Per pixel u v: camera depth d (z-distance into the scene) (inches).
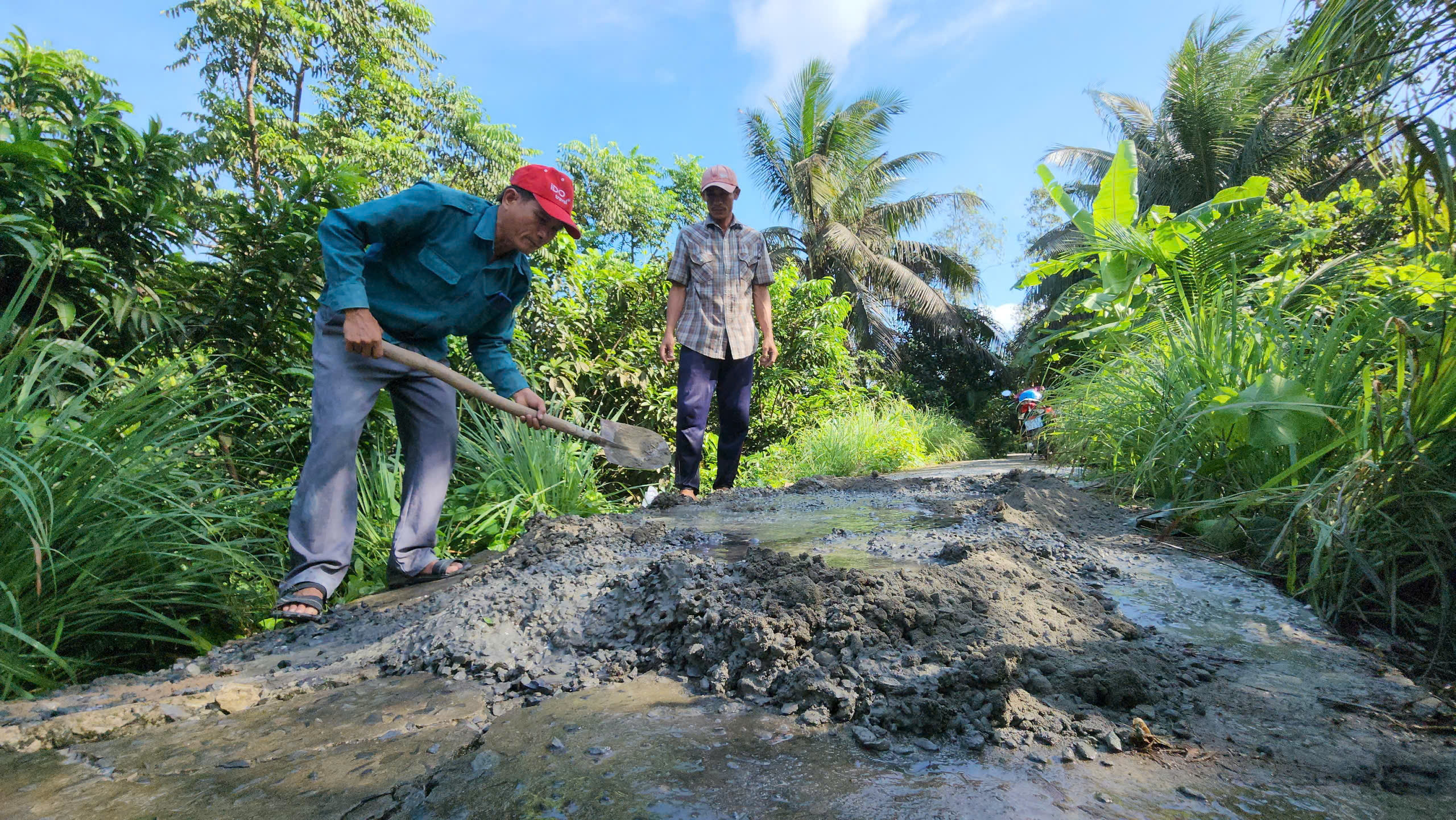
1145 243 197.3
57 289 123.0
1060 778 42.5
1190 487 111.7
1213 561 91.9
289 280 141.7
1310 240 185.9
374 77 762.8
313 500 94.7
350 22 753.6
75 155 127.8
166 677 69.2
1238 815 38.9
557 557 95.2
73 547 85.4
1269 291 152.2
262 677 67.4
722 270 171.9
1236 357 116.7
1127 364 152.3
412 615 82.6
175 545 91.3
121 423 97.0
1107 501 128.0
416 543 107.0
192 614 99.3
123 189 129.4
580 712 53.7
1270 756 45.4
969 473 250.1
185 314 144.3
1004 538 98.3
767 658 57.9
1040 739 46.8
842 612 62.0
